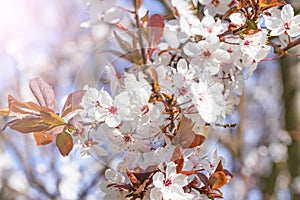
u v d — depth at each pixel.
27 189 1.03
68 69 1.38
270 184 1.14
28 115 0.46
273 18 0.46
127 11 0.47
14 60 1.33
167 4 0.57
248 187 1.21
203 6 0.49
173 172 0.43
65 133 0.45
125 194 0.45
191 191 0.44
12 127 0.46
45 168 1.02
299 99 0.95
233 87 0.48
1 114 0.46
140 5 0.48
